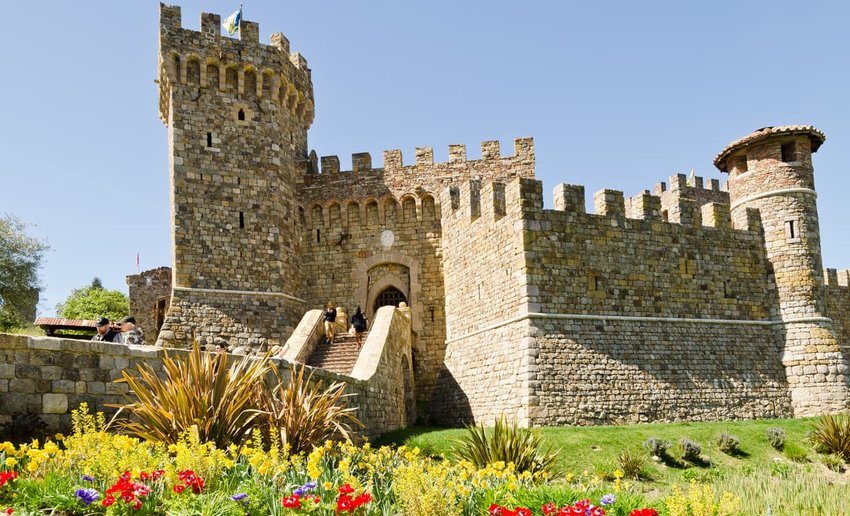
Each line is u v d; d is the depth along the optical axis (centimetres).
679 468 2383
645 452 2434
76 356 1425
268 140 3906
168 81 3722
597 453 2411
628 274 3162
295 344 3000
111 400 1458
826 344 3341
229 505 934
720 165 3903
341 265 4209
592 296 3062
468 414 3384
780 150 3572
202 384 1425
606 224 3177
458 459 2072
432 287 4106
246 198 3781
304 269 4216
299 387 1612
